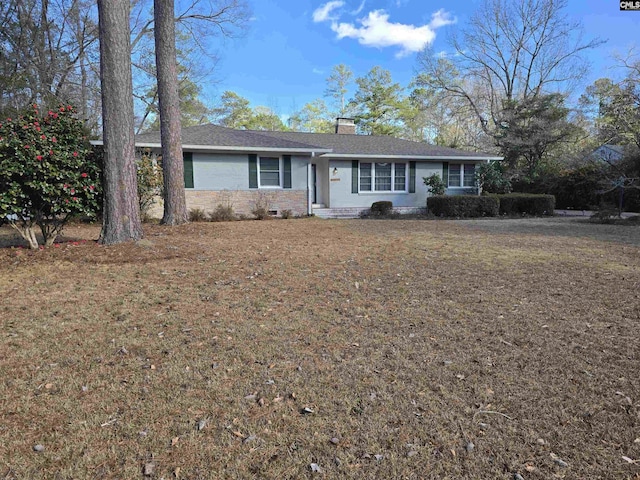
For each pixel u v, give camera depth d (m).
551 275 5.07
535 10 24.91
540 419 2.05
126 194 6.82
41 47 17.00
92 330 3.28
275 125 39.69
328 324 3.42
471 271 5.31
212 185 13.43
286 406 2.20
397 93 36.09
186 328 3.32
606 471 1.69
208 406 2.19
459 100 28.08
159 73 9.21
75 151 6.25
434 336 3.15
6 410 2.14
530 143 20.20
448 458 1.78
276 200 14.12
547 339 3.06
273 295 4.26
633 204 16.52
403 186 16.78
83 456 1.79
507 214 15.84
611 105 15.02
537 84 26.16
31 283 4.69
